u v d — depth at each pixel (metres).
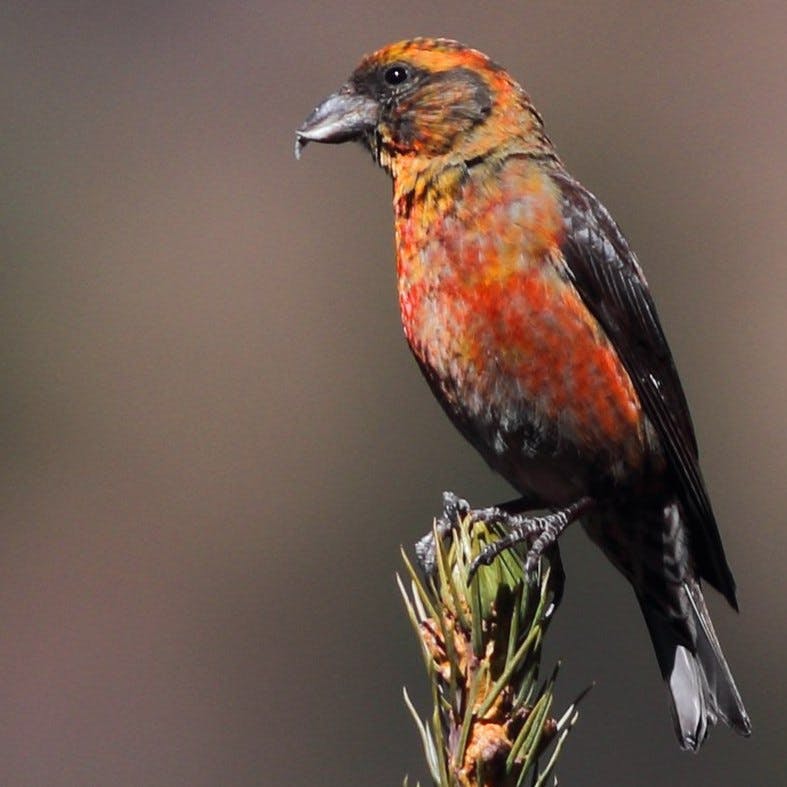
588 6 17.64
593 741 12.06
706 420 14.93
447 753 6.08
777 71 17.22
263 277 16.03
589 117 17.12
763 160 16.80
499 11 17.44
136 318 15.85
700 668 8.09
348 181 16.44
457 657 6.12
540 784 5.95
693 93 17.23
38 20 17.44
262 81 17.17
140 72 17.33
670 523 8.23
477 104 8.30
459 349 8.02
